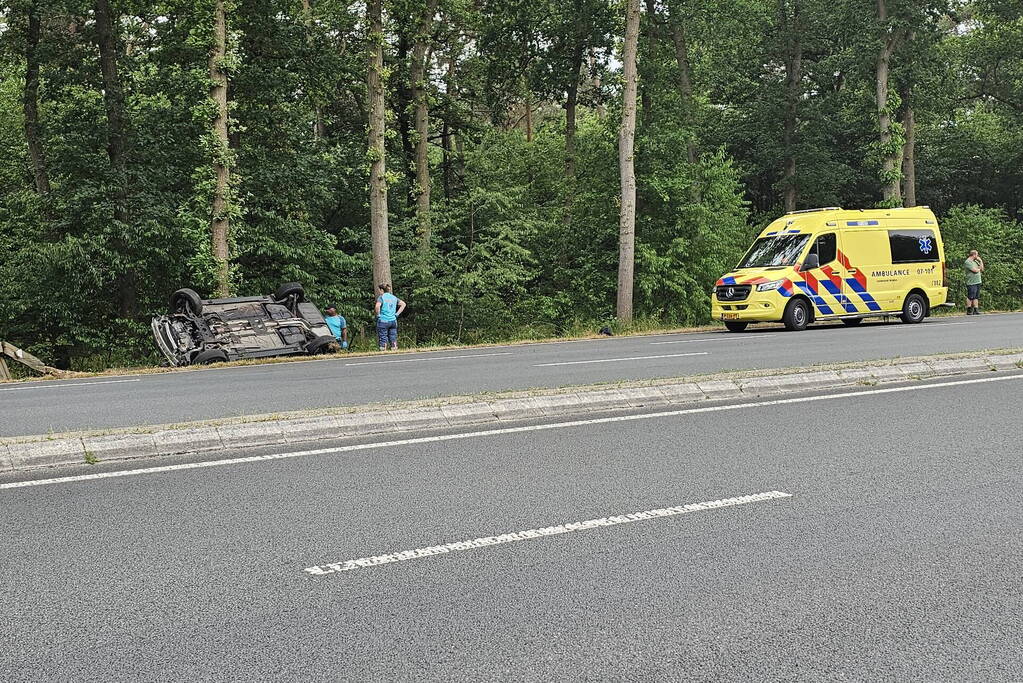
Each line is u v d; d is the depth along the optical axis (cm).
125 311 2861
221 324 2055
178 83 2822
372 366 1581
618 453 751
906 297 2508
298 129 3134
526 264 3600
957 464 705
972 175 5269
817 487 639
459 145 3991
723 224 3519
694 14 3431
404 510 589
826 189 4669
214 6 2433
